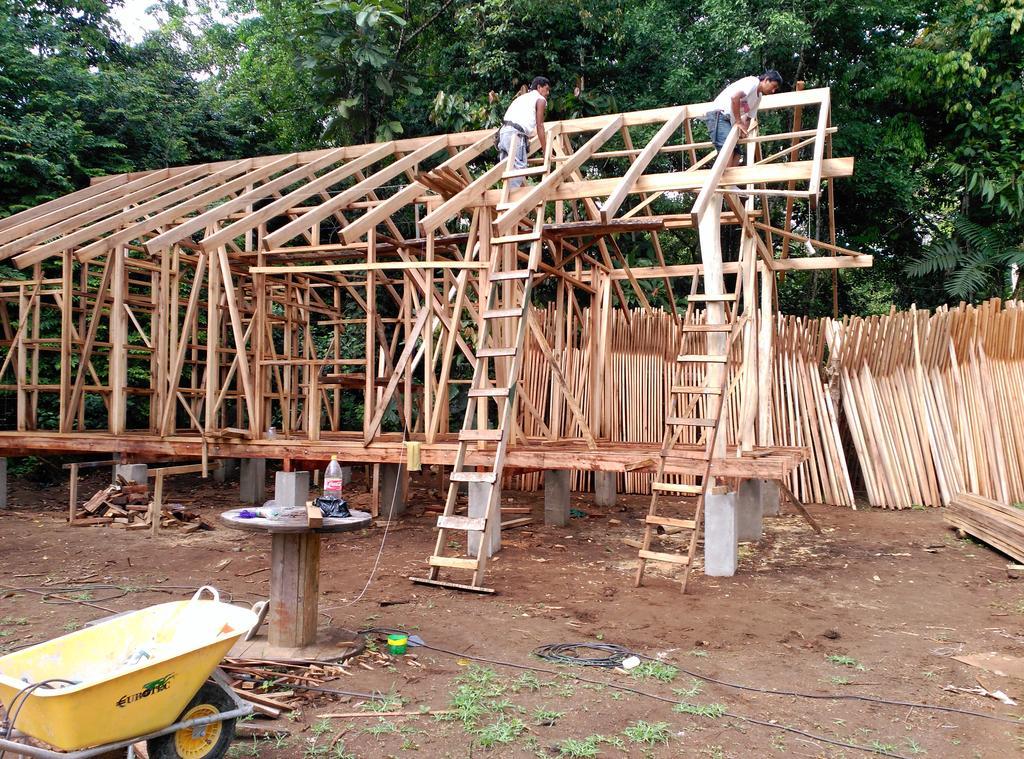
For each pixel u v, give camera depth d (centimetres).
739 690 436
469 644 505
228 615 349
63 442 1001
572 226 855
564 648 499
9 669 309
